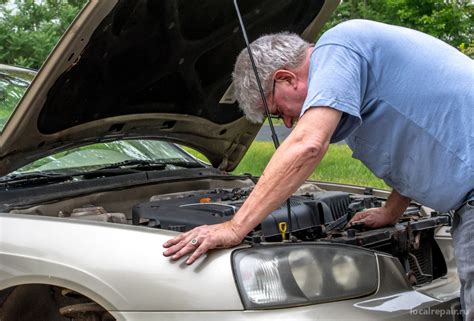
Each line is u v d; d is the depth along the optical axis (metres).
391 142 2.40
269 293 2.15
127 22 2.78
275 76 2.42
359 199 3.36
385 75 2.36
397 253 2.82
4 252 2.47
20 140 2.95
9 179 3.16
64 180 3.26
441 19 14.59
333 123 2.24
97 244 2.32
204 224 2.58
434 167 2.37
